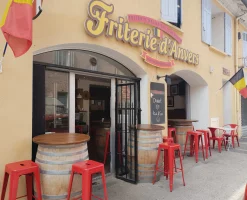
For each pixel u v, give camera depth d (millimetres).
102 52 4109
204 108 7461
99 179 4172
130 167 4195
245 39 10055
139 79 4734
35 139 2732
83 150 2775
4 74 2678
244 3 8086
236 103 9359
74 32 3420
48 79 3465
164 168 4289
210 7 7348
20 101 2809
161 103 5199
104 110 5578
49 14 3135
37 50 3016
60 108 3609
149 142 4039
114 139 4535
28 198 2707
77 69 3568
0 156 2621
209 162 5492
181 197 3447
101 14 3717
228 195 3533
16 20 1934
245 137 9625
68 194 2510
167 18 5445
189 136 6152
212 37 8664
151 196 3479
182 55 5805
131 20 4332
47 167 2580
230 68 8914
